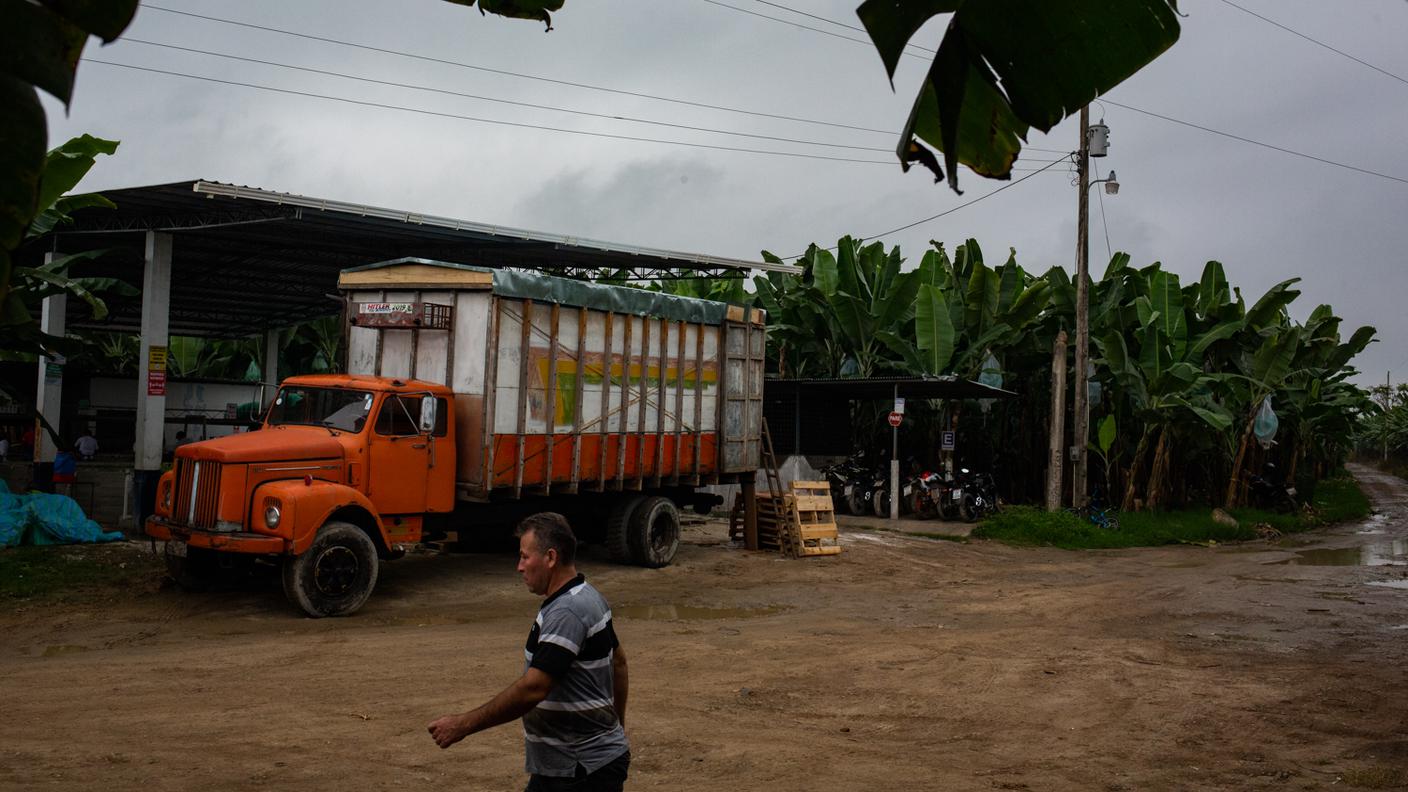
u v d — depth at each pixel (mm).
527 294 12516
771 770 5941
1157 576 15625
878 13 2062
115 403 27328
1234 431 27453
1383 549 20609
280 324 26391
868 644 9828
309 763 5688
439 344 12633
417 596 11898
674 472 15008
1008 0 2186
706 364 15641
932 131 2562
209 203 14188
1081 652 9570
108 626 9711
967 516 22375
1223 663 9188
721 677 8336
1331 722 7238
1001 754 6441
